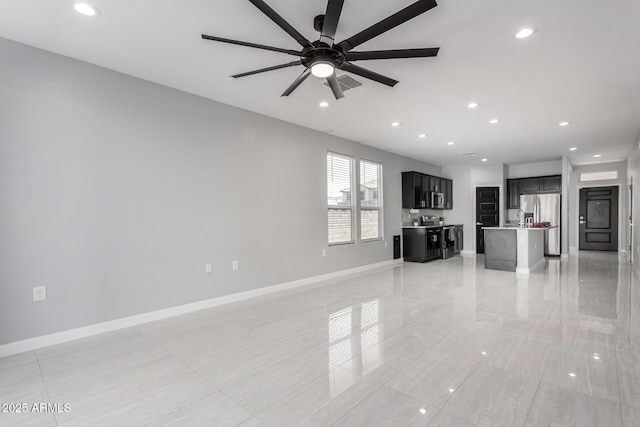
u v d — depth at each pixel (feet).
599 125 16.31
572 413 5.75
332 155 18.72
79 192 9.57
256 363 7.91
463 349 8.50
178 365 7.84
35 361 8.08
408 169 25.38
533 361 7.75
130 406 6.21
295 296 14.23
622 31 7.95
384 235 22.50
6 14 7.36
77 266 9.53
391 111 14.20
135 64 9.88
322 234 17.63
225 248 13.19
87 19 7.58
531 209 27.94
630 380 6.82
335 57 7.32
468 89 11.69
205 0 6.91
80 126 9.61
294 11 7.33
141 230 10.84
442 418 5.68
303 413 5.91
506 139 19.38
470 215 28.73
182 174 11.89
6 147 8.44
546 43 8.55
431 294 14.32
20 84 8.64
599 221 28.96
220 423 5.67
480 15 7.31
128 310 10.54
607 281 16.51
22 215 8.65
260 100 12.90
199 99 12.41
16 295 8.57
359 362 7.87
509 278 17.60
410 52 7.12
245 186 13.94
